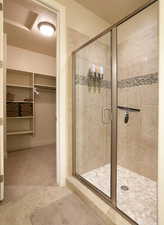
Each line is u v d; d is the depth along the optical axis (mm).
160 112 797
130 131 1951
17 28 2316
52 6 1539
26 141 3309
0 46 1285
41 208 1263
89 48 1845
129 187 1550
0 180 1321
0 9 1290
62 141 1664
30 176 1886
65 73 1666
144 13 1737
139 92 1832
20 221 1114
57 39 1627
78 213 1204
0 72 1285
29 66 3250
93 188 1445
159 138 801
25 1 1455
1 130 1310
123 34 2006
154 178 1681
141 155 1821
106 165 1997
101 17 2070
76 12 1771
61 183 1646
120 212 1133
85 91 1850
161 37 794
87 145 1883
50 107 3740
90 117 1918
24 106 3018
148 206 1217
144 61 1765
